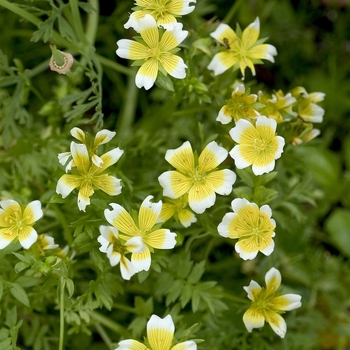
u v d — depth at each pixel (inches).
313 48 25.2
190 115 21.0
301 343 21.0
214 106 20.1
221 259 22.4
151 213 17.7
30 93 23.4
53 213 20.2
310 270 22.3
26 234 17.9
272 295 18.4
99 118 19.7
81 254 19.5
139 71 18.1
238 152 18.1
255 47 19.4
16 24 23.3
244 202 17.8
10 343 18.8
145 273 18.7
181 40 18.1
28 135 21.0
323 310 23.2
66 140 20.7
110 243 17.5
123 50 18.1
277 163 20.9
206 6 23.5
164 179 18.1
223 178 18.1
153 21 17.9
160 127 21.3
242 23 24.8
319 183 23.6
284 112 19.5
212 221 20.3
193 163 18.1
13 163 20.8
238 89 18.6
